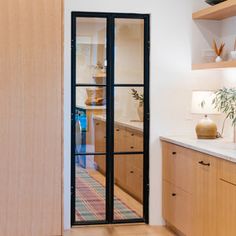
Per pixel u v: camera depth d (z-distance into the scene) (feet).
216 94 14.47
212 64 14.70
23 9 6.92
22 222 7.00
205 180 12.51
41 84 7.00
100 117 15.92
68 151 15.55
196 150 13.03
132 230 15.52
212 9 14.64
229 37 15.76
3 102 6.88
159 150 16.20
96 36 15.71
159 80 16.12
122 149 16.14
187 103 16.33
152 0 15.90
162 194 16.17
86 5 15.48
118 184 16.15
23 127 6.96
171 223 15.31
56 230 7.14
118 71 15.96
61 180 7.13
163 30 16.06
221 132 16.11
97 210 16.08
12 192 6.95
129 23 15.92
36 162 7.03
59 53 7.06
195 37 16.28
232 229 10.88
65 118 15.46
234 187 10.80
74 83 15.62
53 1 7.02
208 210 12.30
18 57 6.91
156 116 16.16
